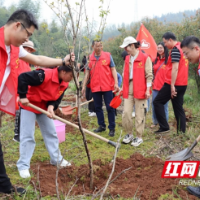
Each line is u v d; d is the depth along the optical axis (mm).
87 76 5320
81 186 3186
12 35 2525
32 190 2967
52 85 3154
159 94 4812
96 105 5168
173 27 10922
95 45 4719
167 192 2959
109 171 3570
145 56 4340
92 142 4680
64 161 3629
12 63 2709
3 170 2717
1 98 2979
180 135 4738
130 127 4586
